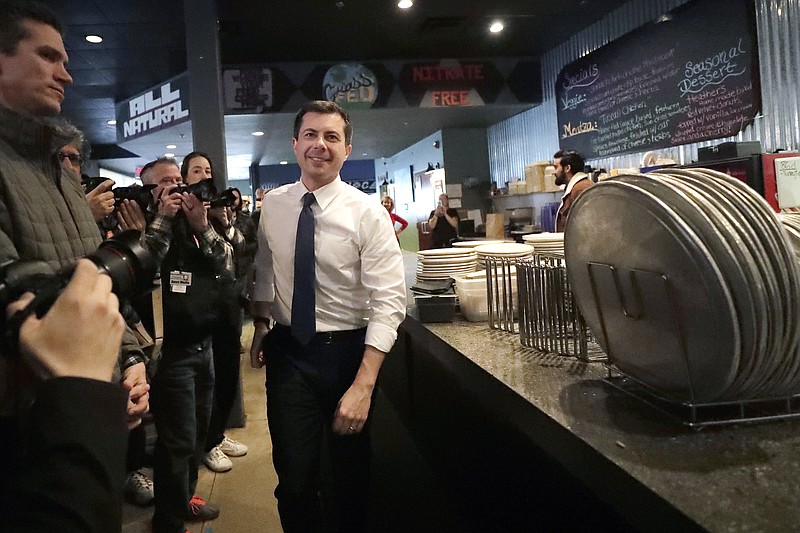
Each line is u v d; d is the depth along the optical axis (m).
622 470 0.88
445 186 7.46
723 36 4.18
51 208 1.06
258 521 2.46
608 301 1.22
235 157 9.62
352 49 5.48
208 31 3.81
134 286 0.76
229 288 2.30
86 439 0.59
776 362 0.96
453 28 5.10
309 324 1.71
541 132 6.35
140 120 6.67
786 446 0.93
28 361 0.62
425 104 5.95
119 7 4.24
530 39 5.64
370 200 1.78
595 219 1.19
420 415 2.83
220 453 3.01
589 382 1.33
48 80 1.10
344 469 1.86
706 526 0.71
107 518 0.59
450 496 2.35
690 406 1.03
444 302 2.20
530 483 1.62
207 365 2.34
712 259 0.91
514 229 6.14
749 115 4.04
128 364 1.38
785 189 2.22
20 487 0.57
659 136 4.79
